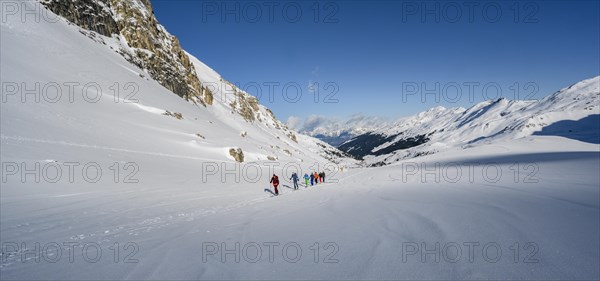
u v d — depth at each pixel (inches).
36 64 1263.5
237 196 562.6
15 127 678.5
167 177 745.0
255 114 6333.7
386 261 146.1
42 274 153.3
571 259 130.3
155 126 1513.3
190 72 3663.9
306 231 217.0
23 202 368.2
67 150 682.2
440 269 132.0
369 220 237.8
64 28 1934.1
